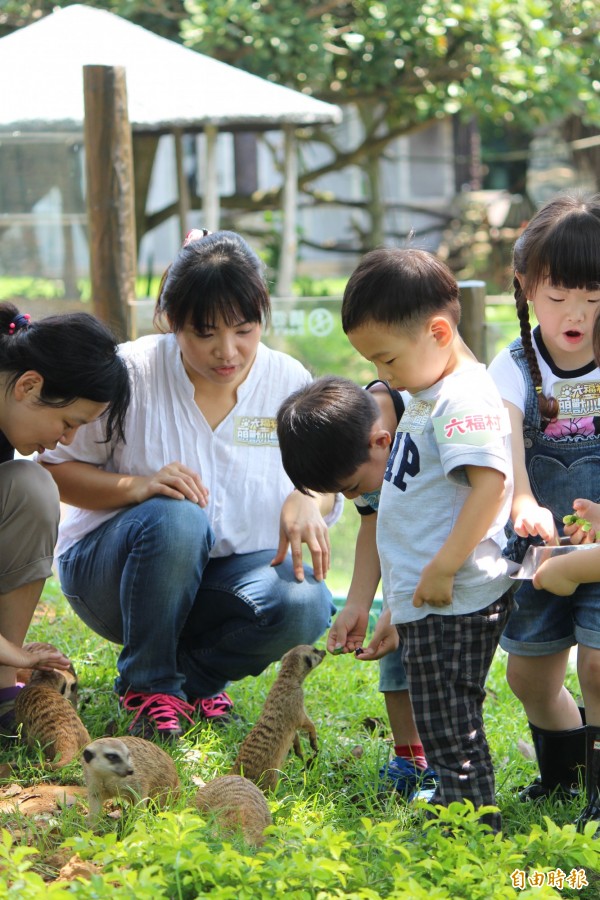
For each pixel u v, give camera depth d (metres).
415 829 4.16
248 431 5.56
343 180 29.73
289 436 4.51
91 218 7.94
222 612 5.44
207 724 5.31
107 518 5.43
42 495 4.94
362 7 17.56
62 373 4.52
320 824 4.13
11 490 4.89
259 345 5.72
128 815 4.02
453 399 4.13
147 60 13.22
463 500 4.17
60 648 6.30
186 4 16.12
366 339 4.21
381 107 25.05
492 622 4.21
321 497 5.71
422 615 4.18
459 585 4.16
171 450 5.48
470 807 3.87
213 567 5.54
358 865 3.63
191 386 5.46
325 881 3.41
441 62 18.02
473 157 26.83
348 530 7.99
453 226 26.06
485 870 3.53
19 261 12.59
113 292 7.99
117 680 5.35
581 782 4.84
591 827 3.89
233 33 16.34
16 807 4.12
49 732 4.68
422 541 4.20
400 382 4.27
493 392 4.20
